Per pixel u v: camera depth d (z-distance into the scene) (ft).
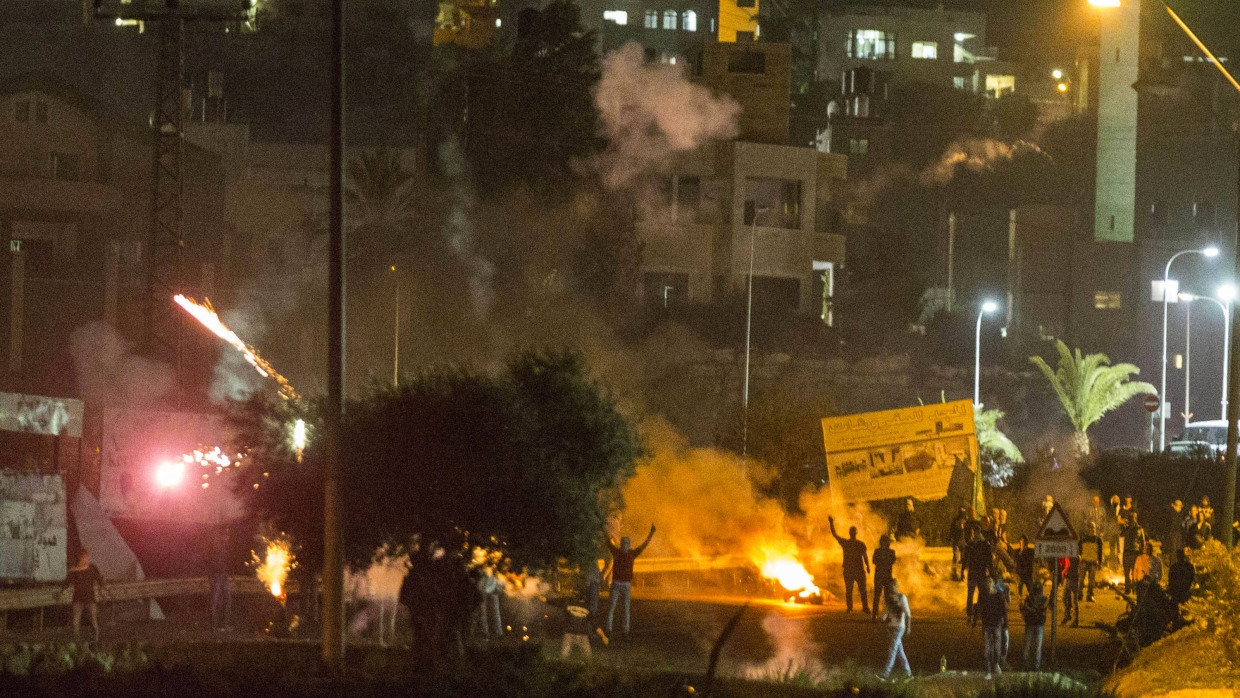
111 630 319.47
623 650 289.53
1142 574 390.83
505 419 221.25
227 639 281.74
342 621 205.36
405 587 221.66
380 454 217.56
